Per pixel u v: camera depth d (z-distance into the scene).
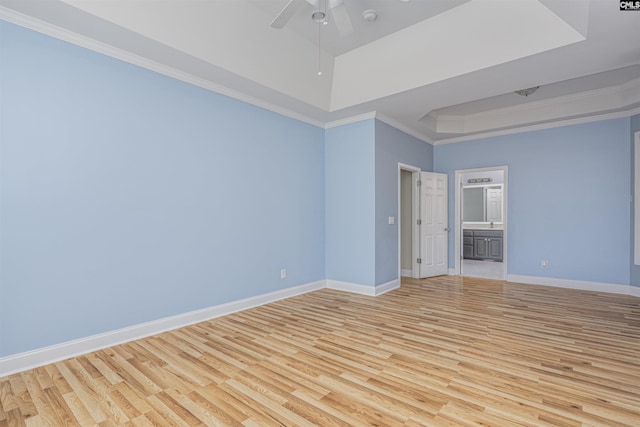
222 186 3.77
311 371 2.39
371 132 4.69
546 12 2.84
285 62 3.72
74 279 2.68
